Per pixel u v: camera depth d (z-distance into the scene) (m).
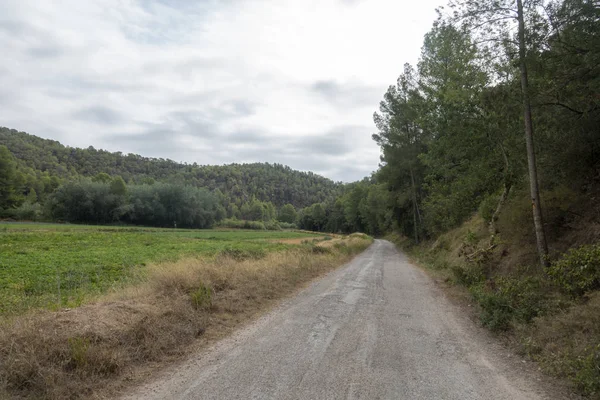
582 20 9.02
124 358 5.02
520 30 9.92
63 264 18.22
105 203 88.88
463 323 7.92
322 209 142.50
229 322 7.41
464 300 10.45
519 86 11.12
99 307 6.37
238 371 4.84
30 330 4.84
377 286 12.79
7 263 18.05
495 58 11.10
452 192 20.59
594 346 4.98
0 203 80.88
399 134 36.44
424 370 5.03
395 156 36.75
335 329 7.02
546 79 9.92
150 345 5.53
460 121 17.09
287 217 183.62
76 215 86.75
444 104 18.31
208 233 73.00
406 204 41.38
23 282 12.69
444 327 7.50
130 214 94.38
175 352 5.65
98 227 66.81
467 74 15.59
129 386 4.47
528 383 4.67
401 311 8.87
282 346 5.93
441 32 11.78
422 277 16.05
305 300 9.91
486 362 5.45
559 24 9.34
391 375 4.79
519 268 10.66
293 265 15.09
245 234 77.00
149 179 143.00
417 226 38.00
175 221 104.38
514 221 12.45
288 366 5.02
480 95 15.18
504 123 14.51
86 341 4.94
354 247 32.38
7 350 4.43
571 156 11.22
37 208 87.38
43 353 4.50
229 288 9.76
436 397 4.17
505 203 14.95
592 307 6.01
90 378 4.48
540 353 5.61
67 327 5.23
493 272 12.59
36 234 38.28
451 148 18.67
